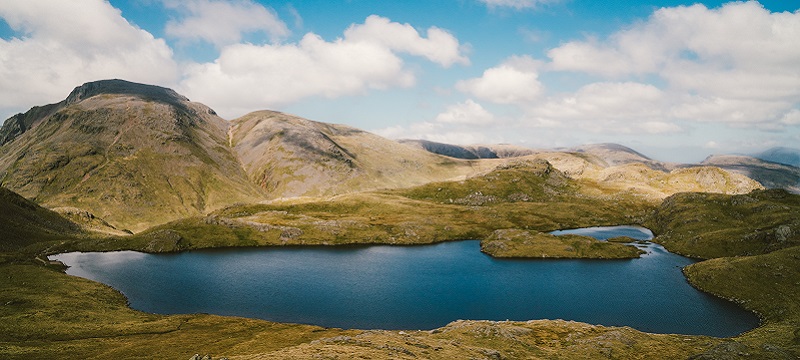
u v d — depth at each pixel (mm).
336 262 188625
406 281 155750
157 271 169625
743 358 72812
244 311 122938
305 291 142250
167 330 100500
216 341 91000
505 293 141125
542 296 138000
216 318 111625
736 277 143125
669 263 185000
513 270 173625
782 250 149625
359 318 117750
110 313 114250
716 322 115062
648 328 111562
